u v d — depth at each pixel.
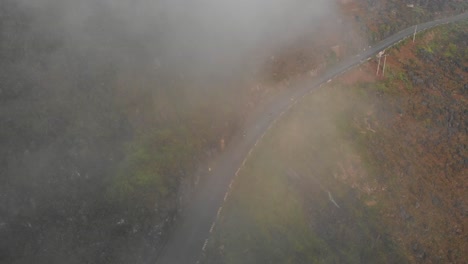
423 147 60.84
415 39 79.94
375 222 49.81
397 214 51.56
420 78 71.06
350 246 45.69
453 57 79.94
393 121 62.53
